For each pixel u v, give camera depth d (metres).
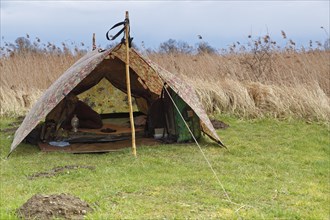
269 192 5.83
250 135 9.59
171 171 6.71
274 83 12.48
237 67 13.39
